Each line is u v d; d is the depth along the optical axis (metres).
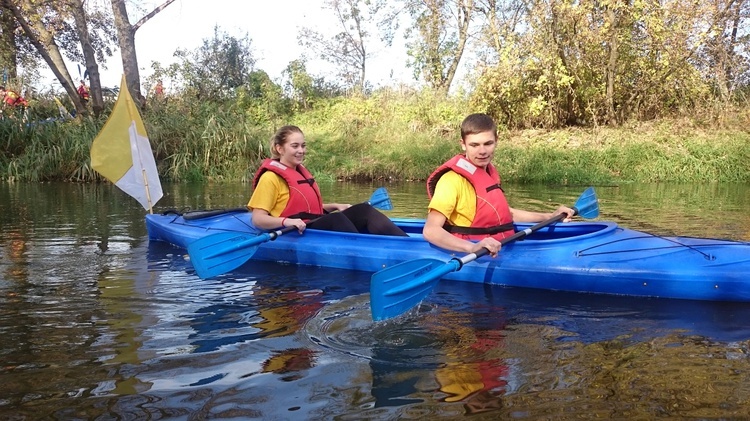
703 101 13.92
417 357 2.43
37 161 11.10
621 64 13.98
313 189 4.71
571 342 2.60
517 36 14.06
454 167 3.66
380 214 4.48
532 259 3.60
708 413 1.90
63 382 2.20
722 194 8.90
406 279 2.95
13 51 15.63
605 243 3.61
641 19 13.15
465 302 3.29
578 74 13.73
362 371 2.28
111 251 4.70
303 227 4.32
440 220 3.59
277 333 2.74
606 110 14.14
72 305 3.20
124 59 14.80
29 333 2.74
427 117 14.26
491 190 3.71
